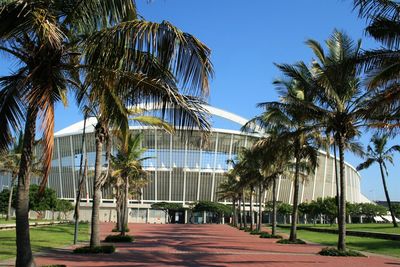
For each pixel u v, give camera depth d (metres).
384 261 18.89
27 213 11.03
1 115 11.65
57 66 11.05
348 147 27.16
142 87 10.94
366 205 94.06
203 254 21.03
